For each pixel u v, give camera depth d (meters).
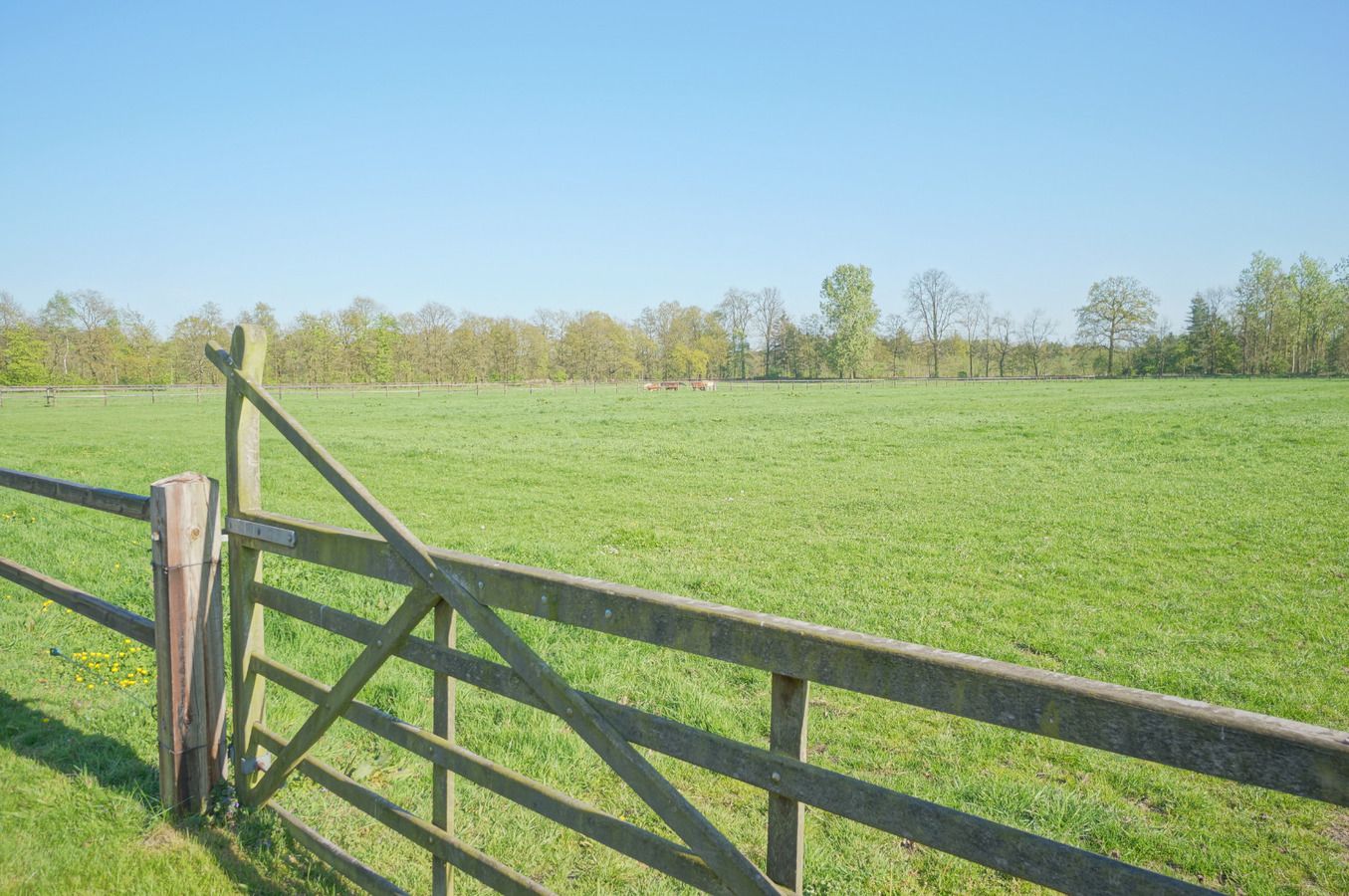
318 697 2.94
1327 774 1.10
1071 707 1.34
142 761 3.84
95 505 3.56
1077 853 1.35
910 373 114.62
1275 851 3.60
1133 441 20.78
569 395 60.66
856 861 3.38
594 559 9.29
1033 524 11.46
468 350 101.00
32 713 4.38
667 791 1.88
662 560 9.39
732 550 10.01
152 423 32.38
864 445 21.94
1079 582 8.33
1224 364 92.44
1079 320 102.38
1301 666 5.96
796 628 1.68
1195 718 1.22
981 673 1.43
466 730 4.55
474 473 17.59
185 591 3.18
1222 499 12.92
